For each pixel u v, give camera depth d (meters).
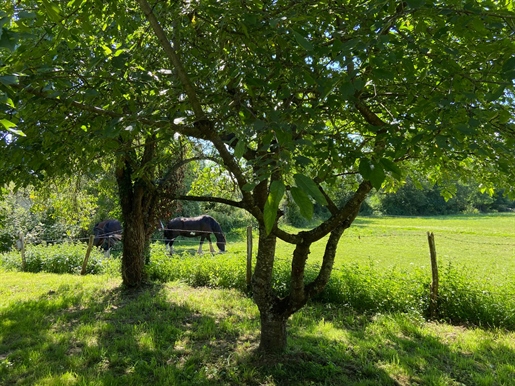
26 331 5.19
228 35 2.45
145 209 7.95
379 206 49.09
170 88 2.49
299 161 1.29
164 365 4.25
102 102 2.74
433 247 6.33
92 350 4.56
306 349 4.58
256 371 4.00
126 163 7.40
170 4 2.83
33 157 2.63
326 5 2.45
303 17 2.01
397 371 4.20
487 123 2.09
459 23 1.81
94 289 7.77
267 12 2.35
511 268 11.09
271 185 0.96
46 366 4.12
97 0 2.26
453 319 6.14
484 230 24.70
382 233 23.17
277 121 1.60
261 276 4.31
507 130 2.35
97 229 14.70
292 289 4.21
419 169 4.94
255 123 1.54
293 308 4.26
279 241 17.31
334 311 6.52
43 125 2.53
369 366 4.21
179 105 2.45
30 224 14.07
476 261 12.79
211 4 2.42
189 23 2.96
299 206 0.93
